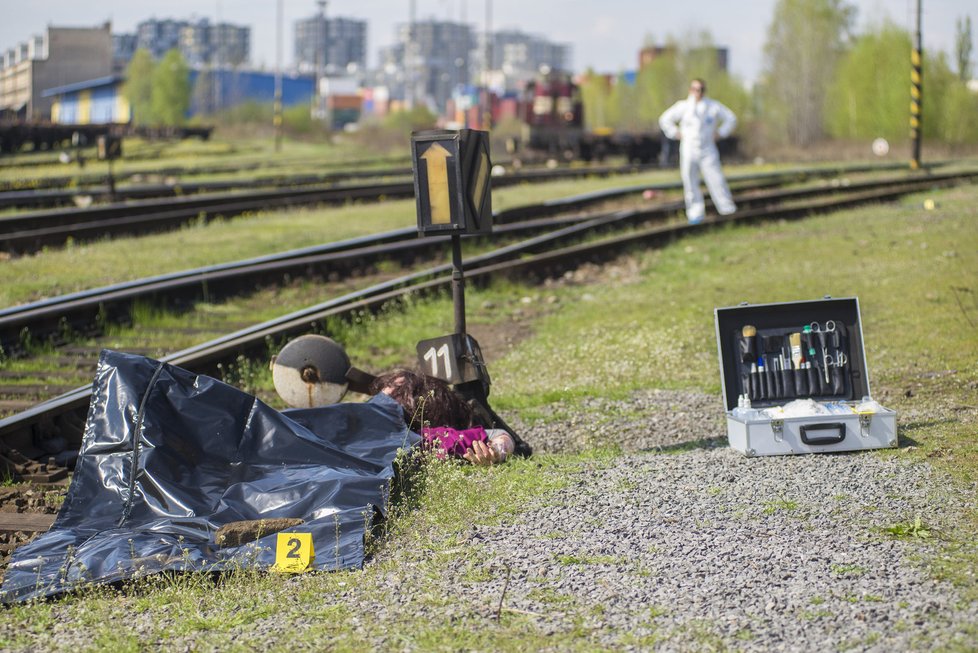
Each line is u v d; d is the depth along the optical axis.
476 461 7.98
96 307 14.56
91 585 5.92
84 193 31.19
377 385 8.70
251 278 17.88
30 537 7.17
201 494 7.05
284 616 5.45
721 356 8.78
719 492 7.07
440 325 15.55
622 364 12.50
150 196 34.00
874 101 85.12
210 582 5.99
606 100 151.88
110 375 7.39
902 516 6.41
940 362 11.27
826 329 8.84
